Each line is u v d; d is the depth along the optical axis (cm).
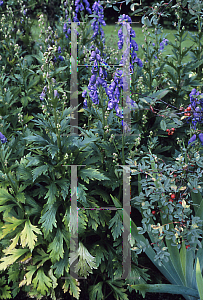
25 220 268
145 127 335
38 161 245
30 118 357
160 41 359
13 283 281
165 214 246
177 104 363
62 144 254
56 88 308
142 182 249
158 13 323
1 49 465
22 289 283
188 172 266
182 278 259
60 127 241
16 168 268
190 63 362
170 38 793
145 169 246
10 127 351
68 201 266
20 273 278
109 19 1057
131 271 274
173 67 356
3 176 272
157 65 382
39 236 275
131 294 305
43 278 262
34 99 388
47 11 530
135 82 317
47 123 247
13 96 376
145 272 298
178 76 360
